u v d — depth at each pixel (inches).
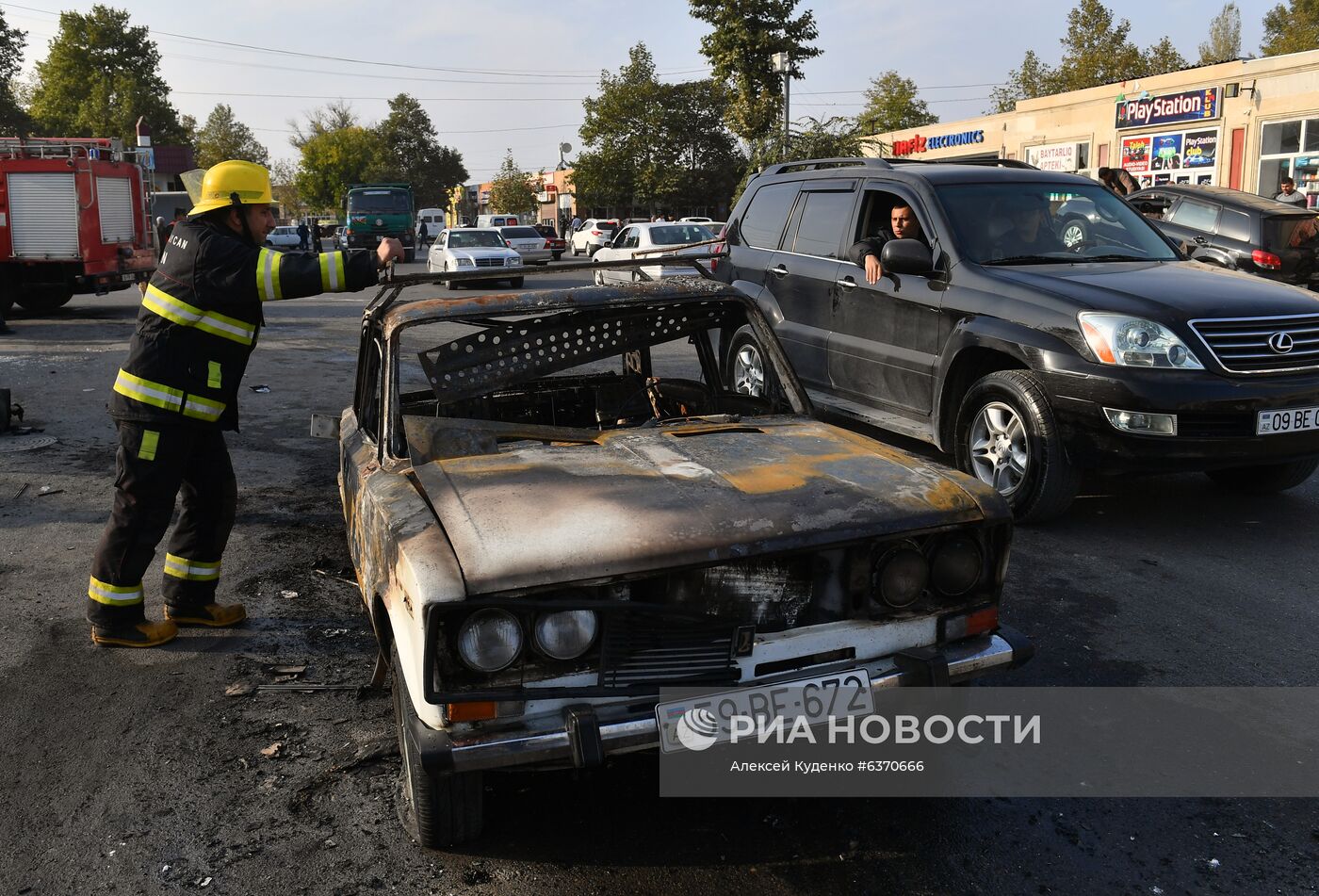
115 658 165.3
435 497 112.5
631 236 834.8
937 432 237.5
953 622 113.5
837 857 111.3
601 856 111.8
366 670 160.4
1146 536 215.8
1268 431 197.8
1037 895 104.7
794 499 109.4
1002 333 216.2
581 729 95.8
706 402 173.5
